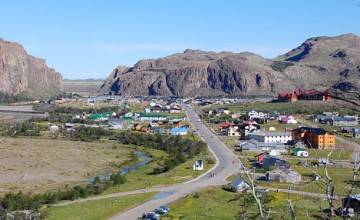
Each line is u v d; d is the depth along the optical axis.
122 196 107.25
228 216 84.31
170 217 86.94
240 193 99.56
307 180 111.81
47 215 89.12
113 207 96.94
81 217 89.25
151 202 101.06
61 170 141.50
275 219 63.53
